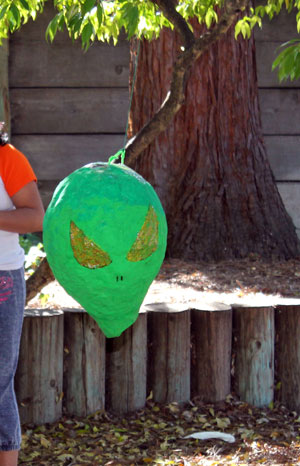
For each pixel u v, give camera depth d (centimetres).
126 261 204
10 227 280
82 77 953
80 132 959
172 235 730
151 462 373
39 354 425
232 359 479
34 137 954
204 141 737
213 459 378
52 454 388
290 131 965
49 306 536
